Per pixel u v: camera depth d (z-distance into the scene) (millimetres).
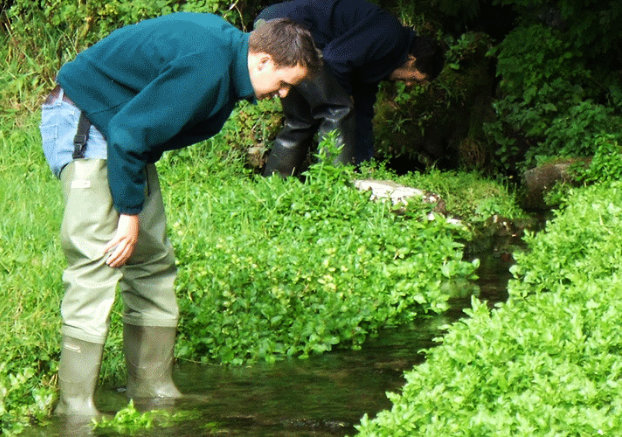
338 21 9859
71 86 4824
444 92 13430
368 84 10102
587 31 13328
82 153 4812
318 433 4719
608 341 4422
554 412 3795
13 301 5906
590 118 12773
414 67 9922
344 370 5836
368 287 7215
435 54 9953
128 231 4781
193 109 4605
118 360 5789
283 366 5965
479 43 13805
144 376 5328
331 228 8500
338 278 7102
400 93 13203
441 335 6578
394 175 11391
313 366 5945
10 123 10945
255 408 5129
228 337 6219
